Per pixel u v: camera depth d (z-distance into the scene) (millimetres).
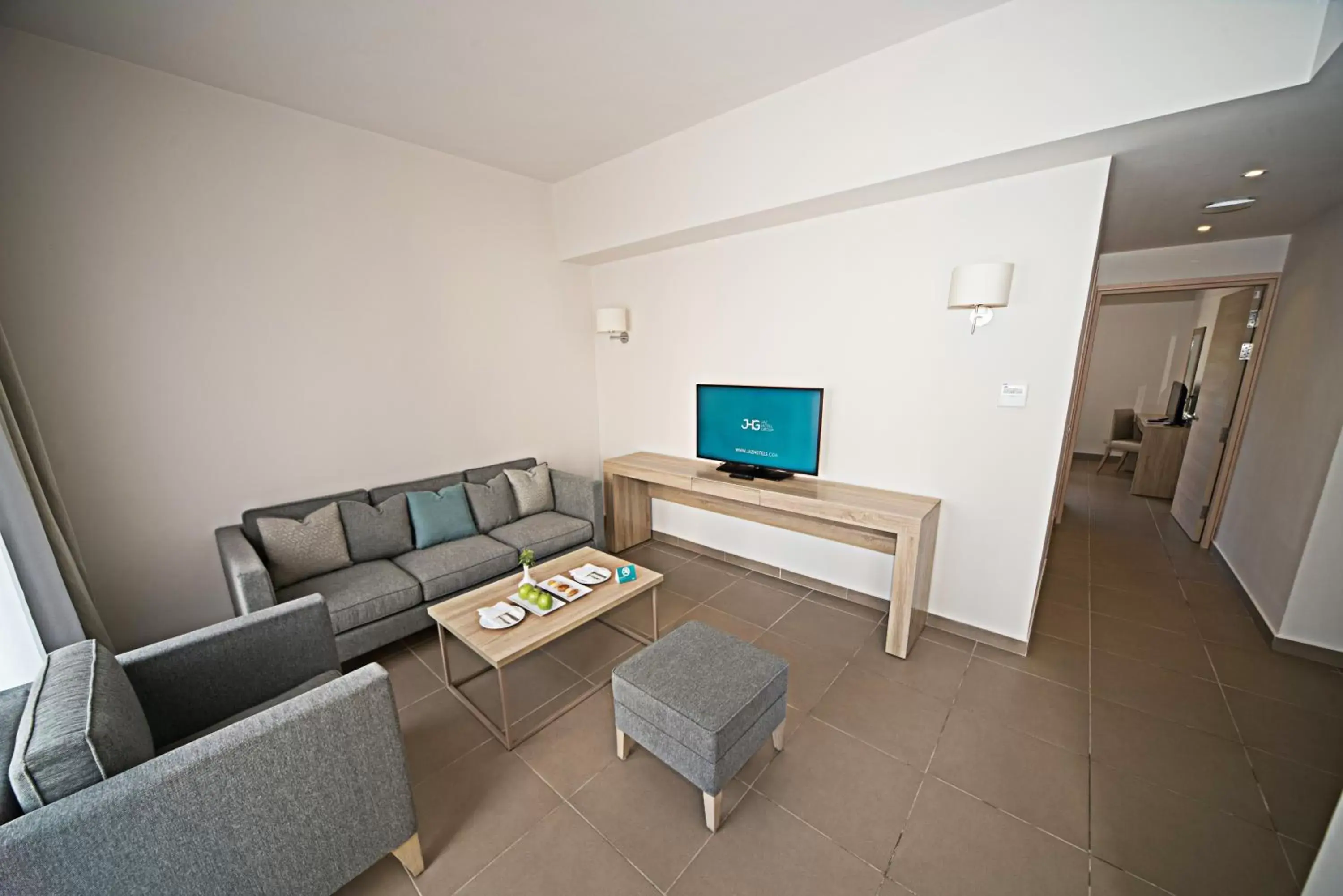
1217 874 1431
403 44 2010
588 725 2066
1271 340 3293
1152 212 2789
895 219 2576
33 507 1656
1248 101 1556
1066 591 3176
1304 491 2514
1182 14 1594
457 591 2717
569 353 4082
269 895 1221
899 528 2393
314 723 1233
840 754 1882
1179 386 5527
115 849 1012
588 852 1525
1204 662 2422
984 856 1493
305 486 2793
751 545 3568
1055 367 2248
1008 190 2242
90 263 2098
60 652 1336
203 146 2320
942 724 2027
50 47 1944
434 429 3312
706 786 1532
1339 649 2361
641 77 2307
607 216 3447
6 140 1896
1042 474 2350
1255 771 1778
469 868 1484
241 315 2496
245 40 1967
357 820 1337
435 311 3225
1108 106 1746
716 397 3352
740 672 1731
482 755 1913
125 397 2225
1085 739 1938
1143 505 5016
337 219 2762
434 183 3135
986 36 1921
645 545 4102
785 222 2918
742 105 2621
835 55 2189
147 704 1497
